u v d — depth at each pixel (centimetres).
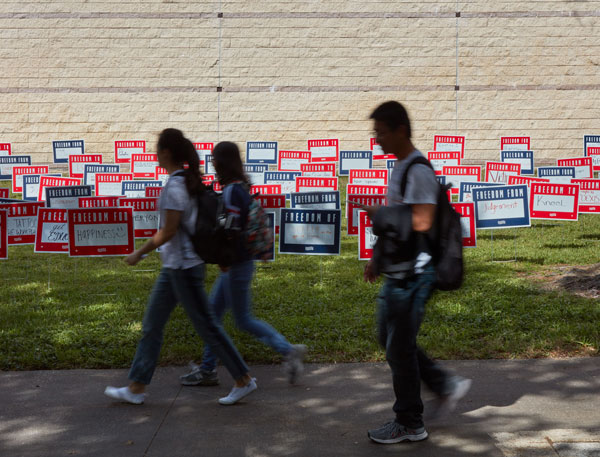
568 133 2145
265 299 753
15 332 627
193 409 455
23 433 418
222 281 503
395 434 400
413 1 2131
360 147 2159
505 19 2128
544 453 385
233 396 459
